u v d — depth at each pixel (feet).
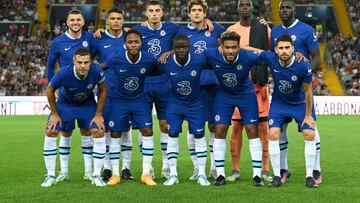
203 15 27.71
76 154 39.32
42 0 134.00
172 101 26.35
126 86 26.20
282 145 26.89
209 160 36.06
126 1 134.72
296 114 25.38
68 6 130.93
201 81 27.55
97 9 130.31
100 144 25.86
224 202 21.01
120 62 25.68
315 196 22.24
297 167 32.24
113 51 27.89
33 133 58.65
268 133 27.73
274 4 135.23
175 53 25.18
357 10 134.10
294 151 40.93
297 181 26.68
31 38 123.75
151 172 27.78
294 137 53.36
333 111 98.37
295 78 24.50
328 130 62.39
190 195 22.44
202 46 27.78
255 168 25.50
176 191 23.45
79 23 27.45
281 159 27.04
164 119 28.73
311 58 27.12
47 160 25.72
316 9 132.46
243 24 28.63
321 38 126.72
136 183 26.11
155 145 46.65
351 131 61.05
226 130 25.95
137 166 33.06
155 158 37.60
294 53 25.13
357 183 25.88
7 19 129.90
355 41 125.29
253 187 24.64
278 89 25.35
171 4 132.87
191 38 27.89
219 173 25.72
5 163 33.96
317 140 26.07
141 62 25.84
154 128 64.75
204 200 21.39
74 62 24.82
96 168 25.95
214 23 28.58
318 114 97.96
